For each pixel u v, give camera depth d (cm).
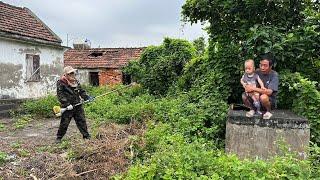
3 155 721
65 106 869
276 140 650
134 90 1780
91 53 2983
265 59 716
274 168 502
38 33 1730
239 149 688
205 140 757
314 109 764
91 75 2831
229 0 946
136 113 1124
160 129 815
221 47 1013
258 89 688
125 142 747
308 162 522
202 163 525
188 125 820
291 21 945
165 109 1117
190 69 1446
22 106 1462
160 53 1847
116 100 1609
